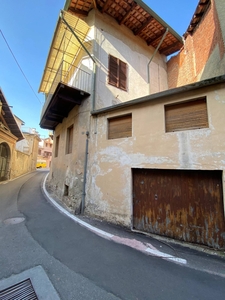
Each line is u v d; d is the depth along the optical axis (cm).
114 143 552
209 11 634
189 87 409
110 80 748
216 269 289
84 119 666
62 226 461
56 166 1003
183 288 239
